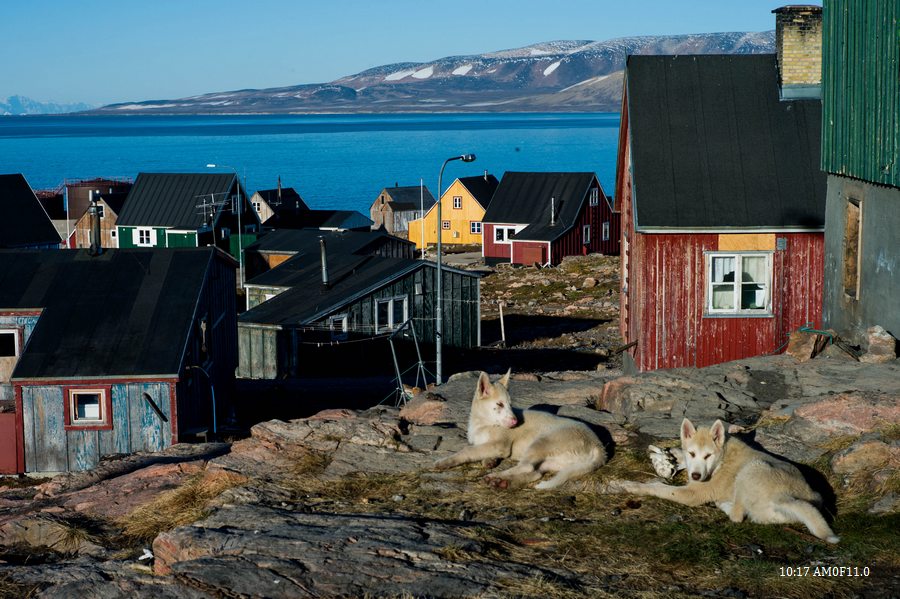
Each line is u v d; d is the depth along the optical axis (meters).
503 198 84.94
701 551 8.12
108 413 24.25
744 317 21.47
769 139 22.19
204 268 27.88
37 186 174.62
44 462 24.38
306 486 10.51
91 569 8.64
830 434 10.42
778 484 8.56
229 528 8.98
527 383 14.51
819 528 8.13
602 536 8.61
